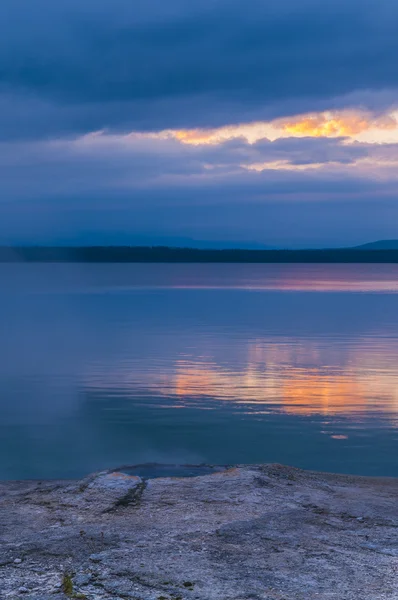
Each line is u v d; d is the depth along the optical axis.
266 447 13.11
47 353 30.28
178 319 51.00
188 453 12.60
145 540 4.56
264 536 4.68
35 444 13.22
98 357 28.81
